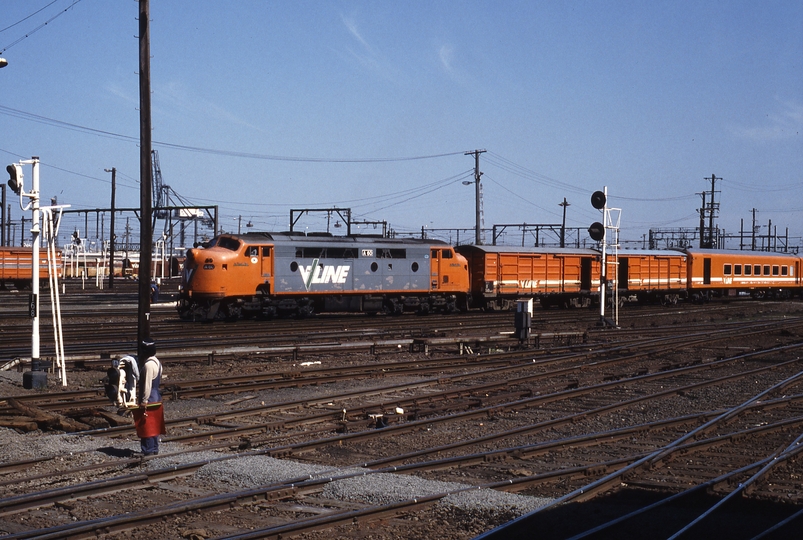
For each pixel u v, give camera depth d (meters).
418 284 39.72
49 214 17.44
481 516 8.30
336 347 22.25
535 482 9.66
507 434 12.52
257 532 7.50
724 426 13.66
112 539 7.57
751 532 7.98
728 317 42.38
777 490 9.50
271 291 34.97
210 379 17.06
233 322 34.28
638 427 12.95
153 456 10.54
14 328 29.95
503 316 39.62
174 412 14.34
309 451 11.51
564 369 20.25
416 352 24.42
